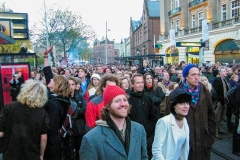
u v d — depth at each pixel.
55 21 31.39
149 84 5.65
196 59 31.44
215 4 29.52
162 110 5.70
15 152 3.08
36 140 3.19
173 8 41.78
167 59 40.50
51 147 3.44
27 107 3.20
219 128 7.40
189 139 3.25
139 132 2.39
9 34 7.22
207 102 3.46
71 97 4.84
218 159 5.50
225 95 7.04
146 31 56.16
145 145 2.45
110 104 2.29
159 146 2.95
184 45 15.91
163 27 43.03
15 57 10.98
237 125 5.57
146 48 56.22
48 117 3.33
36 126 3.17
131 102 4.14
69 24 31.80
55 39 31.77
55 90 3.66
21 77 8.52
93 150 2.17
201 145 3.34
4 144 3.17
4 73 8.55
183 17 36.66
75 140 4.42
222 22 27.52
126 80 5.40
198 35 31.16
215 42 27.84
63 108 3.63
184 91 3.02
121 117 2.29
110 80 4.07
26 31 12.50
